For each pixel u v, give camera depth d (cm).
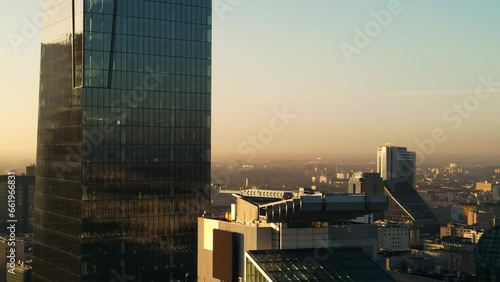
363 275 15875
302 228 16488
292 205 16200
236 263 16925
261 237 16338
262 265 15512
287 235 16325
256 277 15612
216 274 17412
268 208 16688
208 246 18375
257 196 18738
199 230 18812
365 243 17050
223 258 17150
